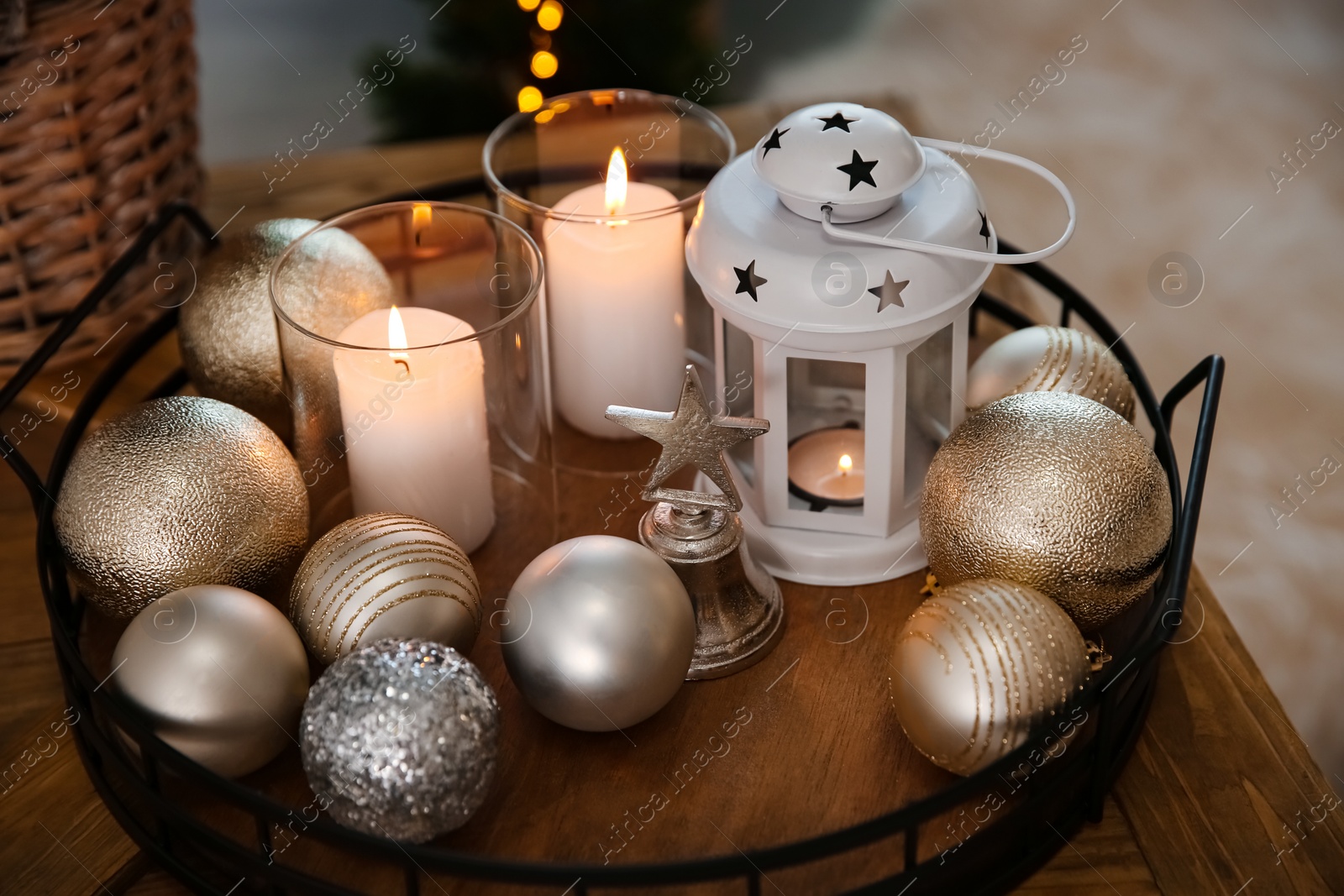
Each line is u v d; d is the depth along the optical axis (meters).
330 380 1.11
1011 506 1.04
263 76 2.37
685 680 1.09
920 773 1.06
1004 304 1.27
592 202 1.22
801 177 1.04
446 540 1.07
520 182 1.25
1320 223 2.25
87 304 1.17
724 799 1.05
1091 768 1.04
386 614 1.04
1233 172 2.35
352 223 1.18
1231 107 2.49
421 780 0.97
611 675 1.02
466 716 0.98
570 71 1.57
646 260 1.18
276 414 1.20
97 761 1.07
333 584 1.04
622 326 1.20
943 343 1.12
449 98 1.59
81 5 1.20
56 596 1.12
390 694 0.98
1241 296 2.15
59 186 1.24
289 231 1.20
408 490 1.13
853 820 1.04
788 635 1.12
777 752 1.07
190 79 1.33
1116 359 1.16
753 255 1.06
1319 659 1.83
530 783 1.05
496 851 1.03
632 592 1.02
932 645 1.01
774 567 1.16
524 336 1.12
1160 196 2.29
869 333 1.06
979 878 1.03
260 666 1.02
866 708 1.09
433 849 0.97
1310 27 2.65
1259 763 1.08
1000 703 1.00
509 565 1.16
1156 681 1.12
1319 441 2.02
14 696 1.12
